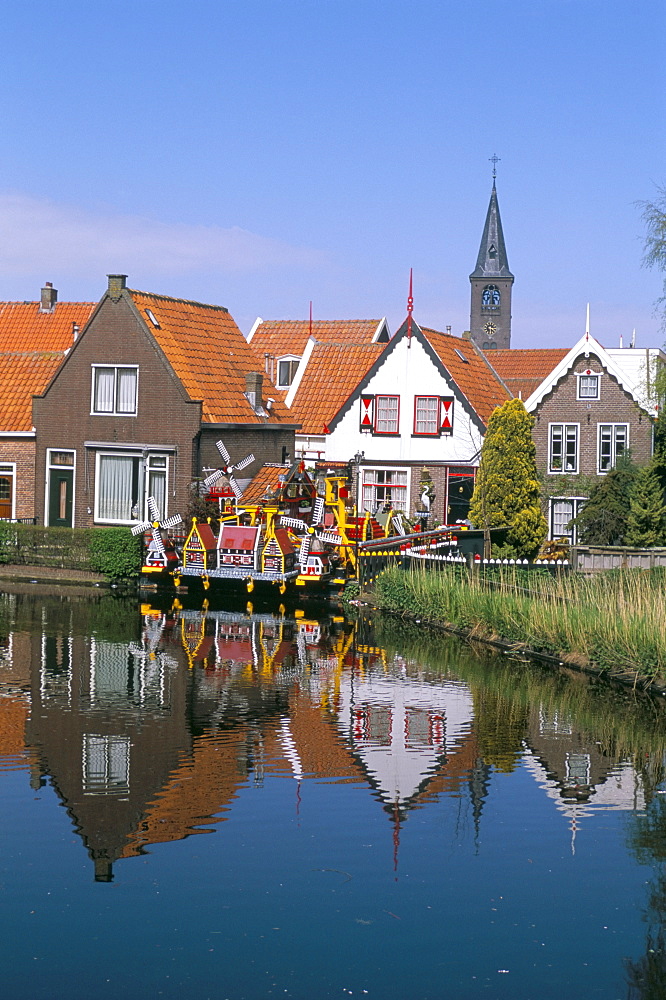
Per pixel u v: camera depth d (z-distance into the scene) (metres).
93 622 26.56
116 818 13.08
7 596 30.86
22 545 35.09
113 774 14.59
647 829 12.99
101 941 10.34
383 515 36.12
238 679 20.38
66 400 37.78
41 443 38.12
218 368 39.25
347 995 9.50
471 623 25.55
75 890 11.27
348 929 10.60
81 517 37.72
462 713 18.09
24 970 9.84
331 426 45.62
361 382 45.16
